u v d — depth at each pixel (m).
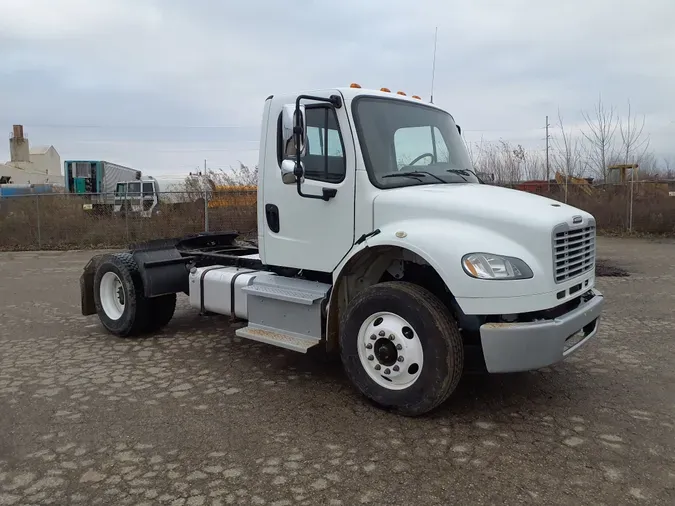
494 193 4.52
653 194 18.31
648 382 4.95
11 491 3.31
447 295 4.54
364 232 4.54
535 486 3.26
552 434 3.93
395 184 4.61
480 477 3.37
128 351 6.19
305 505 3.11
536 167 22.67
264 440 3.92
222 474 3.46
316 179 4.82
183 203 18.12
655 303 8.14
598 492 3.18
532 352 3.86
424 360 4.07
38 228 18.31
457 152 5.50
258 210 5.36
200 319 7.76
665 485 3.25
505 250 3.93
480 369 4.38
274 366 5.59
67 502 3.18
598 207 18.36
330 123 4.71
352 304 4.45
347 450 3.74
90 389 4.99
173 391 4.92
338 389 4.90
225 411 4.45
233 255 6.68
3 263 14.90
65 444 3.91
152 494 3.24
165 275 6.63
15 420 4.32
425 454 3.67
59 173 63.28
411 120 5.06
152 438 3.98
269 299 5.12
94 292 7.07
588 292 4.75
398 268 4.74
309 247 4.93
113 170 35.03
